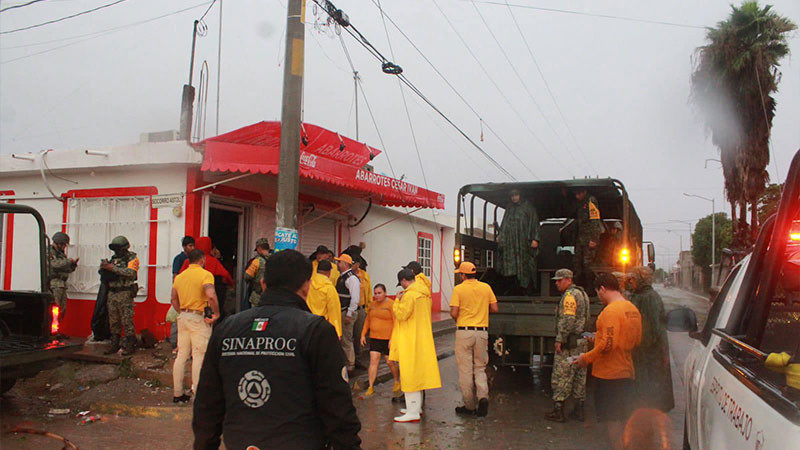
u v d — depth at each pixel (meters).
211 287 6.87
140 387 7.60
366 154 12.88
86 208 10.48
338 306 7.50
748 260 3.86
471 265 7.13
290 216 7.43
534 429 6.50
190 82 13.31
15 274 10.94
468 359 7.09
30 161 10.61
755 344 3.05
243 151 8.86
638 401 6.73
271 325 2.63
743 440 2.24
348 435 2.57
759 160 23.27
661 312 6.86
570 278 6.97
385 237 16.44
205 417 2.67
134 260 8.80
